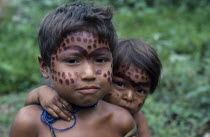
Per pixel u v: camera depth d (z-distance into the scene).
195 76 4.93
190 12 8.56
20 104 4.48
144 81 2.47
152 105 4.31
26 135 2.04
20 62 5.56
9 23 7.19
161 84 4.79
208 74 4.90
